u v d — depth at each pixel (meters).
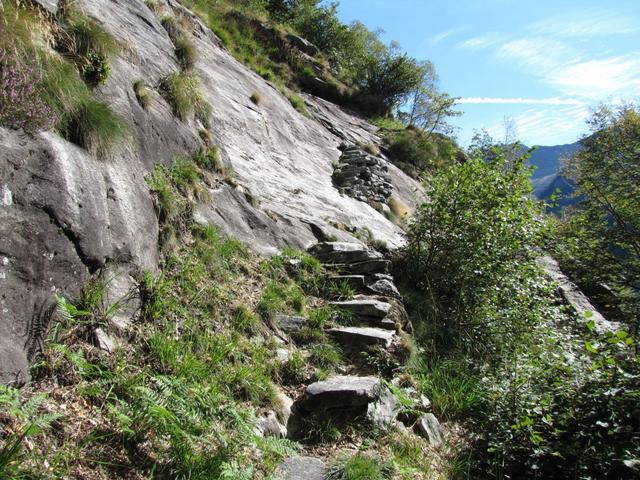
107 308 4.36
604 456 4.30
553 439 4.79
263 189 9.70
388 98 25.53
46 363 3.56
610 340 4.78
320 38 25.95
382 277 8.18
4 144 3.78
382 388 5.40
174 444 3.46
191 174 7.10
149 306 4.80
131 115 6.26
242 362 5.04
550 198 9.74
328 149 15.15
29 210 3.80
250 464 3.75
